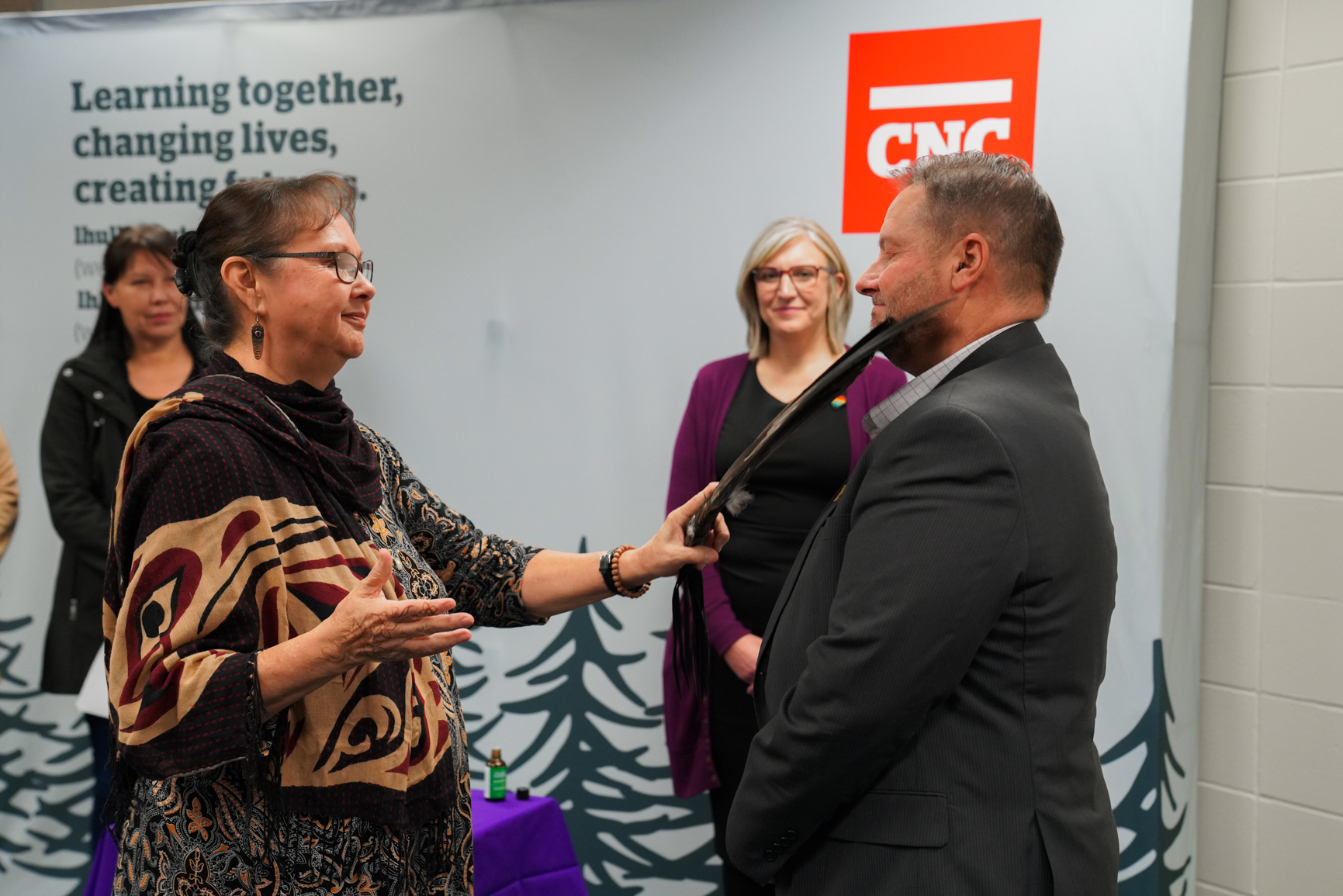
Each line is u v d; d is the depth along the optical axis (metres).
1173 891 2.25
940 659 1.05
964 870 1.07
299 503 1.14
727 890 2.10
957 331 1.23
